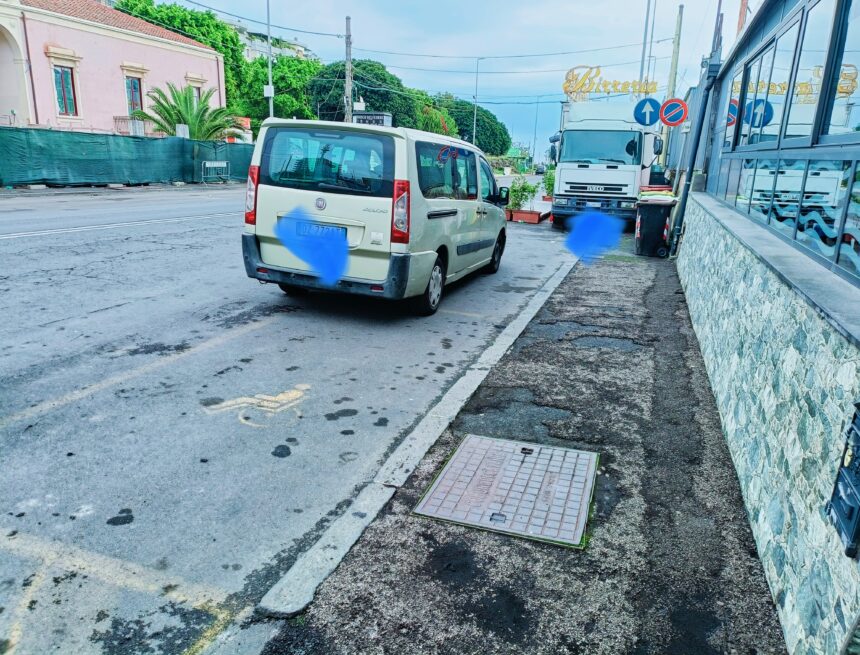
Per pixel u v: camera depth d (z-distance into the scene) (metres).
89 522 3.12
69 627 2.47
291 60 66.31
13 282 7.71
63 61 30.25
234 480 3.57
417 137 6.46
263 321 6.69
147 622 2.51
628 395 4.97
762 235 4.84
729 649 2.44
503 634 2.50
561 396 4.93
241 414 4.42
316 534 3.11
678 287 9.20
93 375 4.98
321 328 6.57
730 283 5.04
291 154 6.47
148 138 25.38
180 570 2.81
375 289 6.33
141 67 34.25
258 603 2.63
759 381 3.54
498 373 5.42
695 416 4.58
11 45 28.34
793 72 4.68
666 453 4.01
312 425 4.31
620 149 15.30
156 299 7.33
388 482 3.60
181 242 11.15
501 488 3.56
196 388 4.84
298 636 2.46
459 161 7.74
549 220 19.30
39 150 20.88
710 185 10.01
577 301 8.19
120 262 9.19
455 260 7.77
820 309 2.59
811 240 3.81
